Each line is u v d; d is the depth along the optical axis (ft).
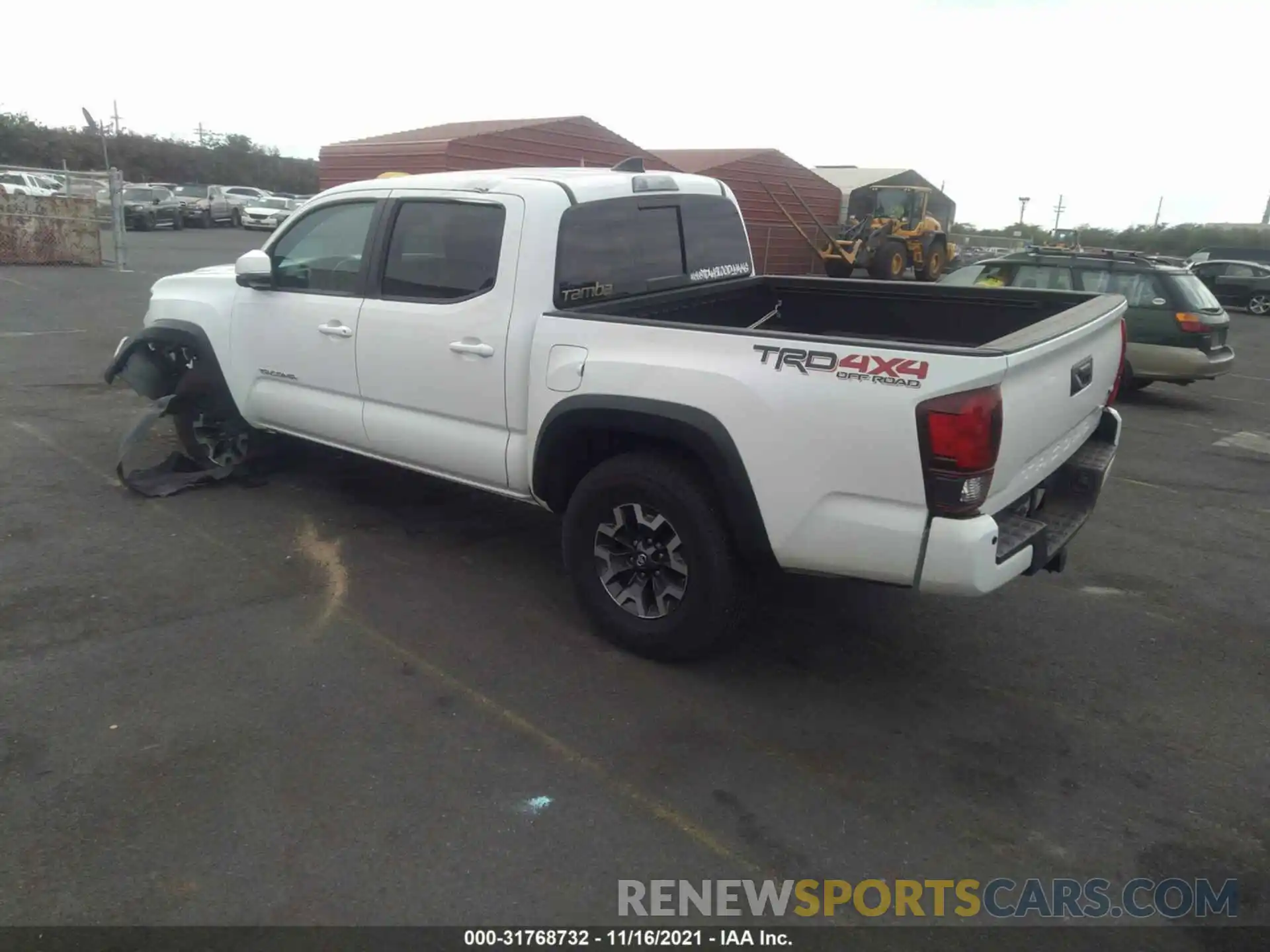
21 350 32.78
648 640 12.83
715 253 16.84
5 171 97.86
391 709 11.60
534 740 11.09
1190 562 17.94
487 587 15.20
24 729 10.87
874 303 16.40
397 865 9.01
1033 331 11.08
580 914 8.54
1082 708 12.41
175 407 18.92
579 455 13.53
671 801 10.13
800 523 11.10
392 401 15.47
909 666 13.30
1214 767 11.20
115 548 16.01
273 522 17.53
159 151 204.64
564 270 13.58
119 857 8.97
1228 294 83.51
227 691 11.85
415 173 59.67
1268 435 29.96
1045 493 12.95
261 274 16.61
